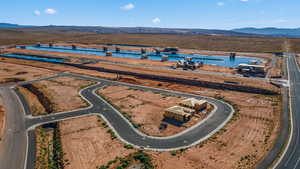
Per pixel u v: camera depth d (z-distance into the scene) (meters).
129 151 40.50
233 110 60.38
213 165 35.69
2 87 82.62
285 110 59.16
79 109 61.41
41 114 58.09
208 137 45.31
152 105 64.69
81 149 41.31
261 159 37.06
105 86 85.06
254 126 49.91
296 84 83.94
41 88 80.50
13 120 54.38
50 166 37.00
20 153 40.56
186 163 36.47
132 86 85.75
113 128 49.94
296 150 39.66
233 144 42.25
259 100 68.00
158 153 39.69
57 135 46.62
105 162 37.22
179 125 51.44
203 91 79.31
